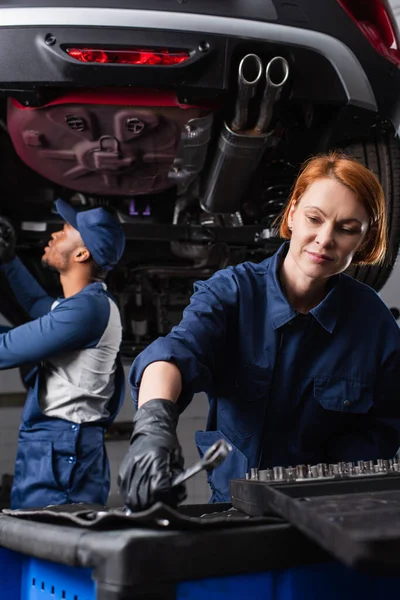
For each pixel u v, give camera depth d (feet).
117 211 9.07
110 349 7.11
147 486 2.76
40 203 8.94
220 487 4.80
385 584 2.82
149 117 7.32
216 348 4.37
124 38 6.83
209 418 4.97
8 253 8.33
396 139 8.23
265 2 7.25
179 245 8.89
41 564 2.93
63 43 6.82
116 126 7.45
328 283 4.63
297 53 7.23
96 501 6.88
